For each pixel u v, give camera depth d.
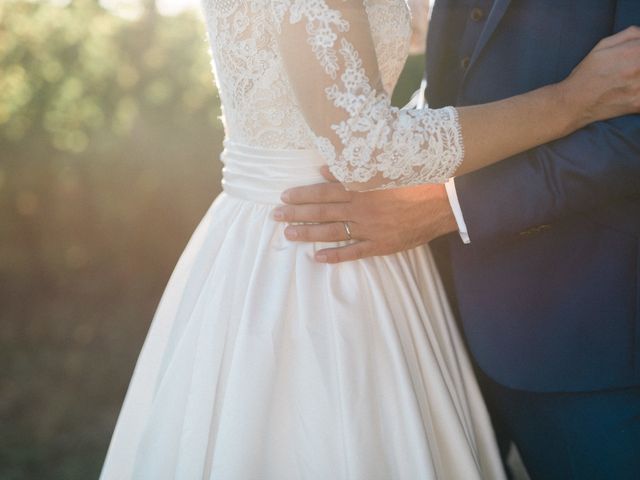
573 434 1.66
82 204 5.30
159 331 1.76
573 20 1.58
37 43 5.06
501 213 1.54
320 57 1.34
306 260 1.57
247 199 1.63
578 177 1.51
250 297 1.53
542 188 1.52
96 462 3.73
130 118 5.16
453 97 1.78
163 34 5.11
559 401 1.67
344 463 1.47
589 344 1.61
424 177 1.42
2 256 5.35
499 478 1.70
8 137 5.13
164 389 1.59
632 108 1.50
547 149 1.54
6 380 4.57
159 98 5.12
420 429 1.49
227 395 1.49
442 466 1.56
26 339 5.02
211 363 1.53
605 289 1.60
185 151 5.15
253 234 1.59
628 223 1.58
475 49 1.65
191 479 1.49
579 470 1.68
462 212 1.55
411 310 1.59
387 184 1.41
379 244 1.56
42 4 5.09
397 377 1.51
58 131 5.16
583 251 1.62
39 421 4.15
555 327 1.63
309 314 1.52
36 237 5.35
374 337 1.54
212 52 1.64
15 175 5.21
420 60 5.02
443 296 1.76
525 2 1.60
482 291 1.70
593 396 1.63
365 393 1.48
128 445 1.72
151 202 5.27
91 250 5.40
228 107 1.63
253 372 1.48
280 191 1.58
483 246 1.69
